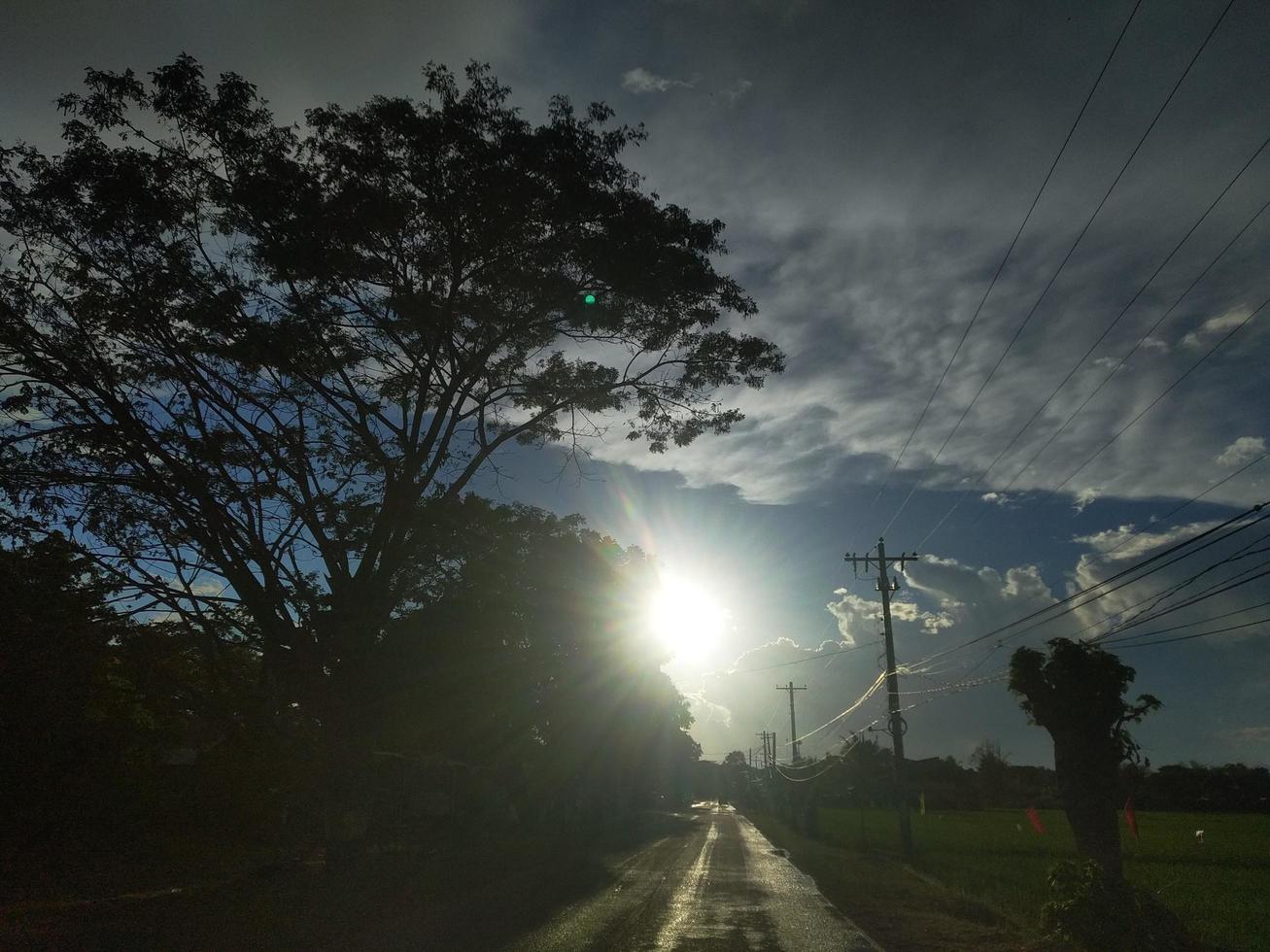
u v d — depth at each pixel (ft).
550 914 52.54
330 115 58.23
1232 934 47.83
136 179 54.08
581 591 104.88
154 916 45.75
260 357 60.49
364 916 49.08
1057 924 42.96
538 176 58.95
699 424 75.36
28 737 61.11
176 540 63.31
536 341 71.00
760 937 46.96
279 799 79.10
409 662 74.33
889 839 141.59
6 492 57.06
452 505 71.77
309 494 65.21
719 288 66.90
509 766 136.46
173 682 65.05
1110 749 49.03
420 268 62.13
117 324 58.23
